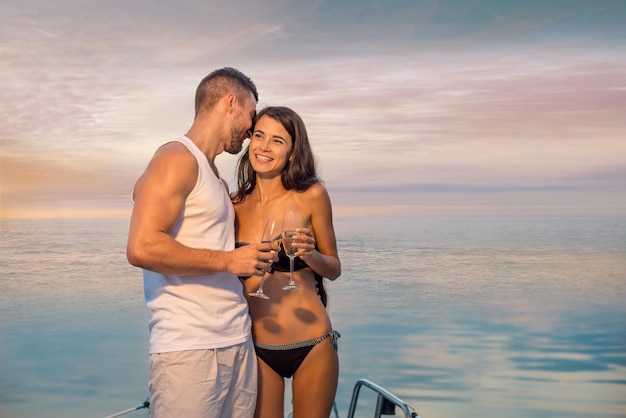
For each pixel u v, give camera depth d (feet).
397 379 38.60
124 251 70.28
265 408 7.86
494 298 60.90
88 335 47.67
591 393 36.45
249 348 7.32
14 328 49.57
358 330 49.34
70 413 32.17
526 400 35.09
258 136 7.87
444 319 53.78
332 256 8.30
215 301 6.82
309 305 7.88
